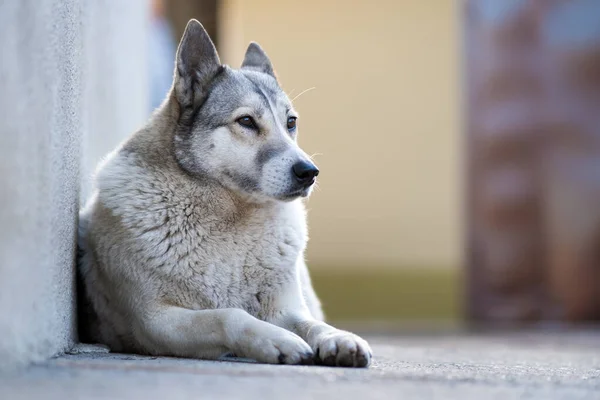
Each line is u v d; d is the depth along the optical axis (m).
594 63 19.19
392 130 25.25
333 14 24.75
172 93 8.15
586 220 19.33
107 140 10.85
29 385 4.99
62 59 6.98
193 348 6.99
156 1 18.22
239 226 7.70
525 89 20.16
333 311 24.73
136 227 7.45
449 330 18.22
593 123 19.22
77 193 8.01
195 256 7.51
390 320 23.44
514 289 20.41
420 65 24.98
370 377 5.71
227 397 4.73
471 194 21.12
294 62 24.88
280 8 24.48
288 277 7.88
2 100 5.49
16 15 5.68
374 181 25.36
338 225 25.53
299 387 5.15
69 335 7.35
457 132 24.98
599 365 7.95
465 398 5.01
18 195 5.66
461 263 22.53
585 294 19.42
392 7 24.80
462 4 21.20
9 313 5.55
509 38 20.27
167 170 7.75
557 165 19.69
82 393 4.75
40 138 6.12
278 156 7.98
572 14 19.42
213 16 19.08
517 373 6.52
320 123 25.25
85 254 8.03
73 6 7.68
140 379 5.23
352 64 24.92
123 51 12.84
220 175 7.86
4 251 5.50
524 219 20.25
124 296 7.54
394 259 25.31
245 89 8.27
